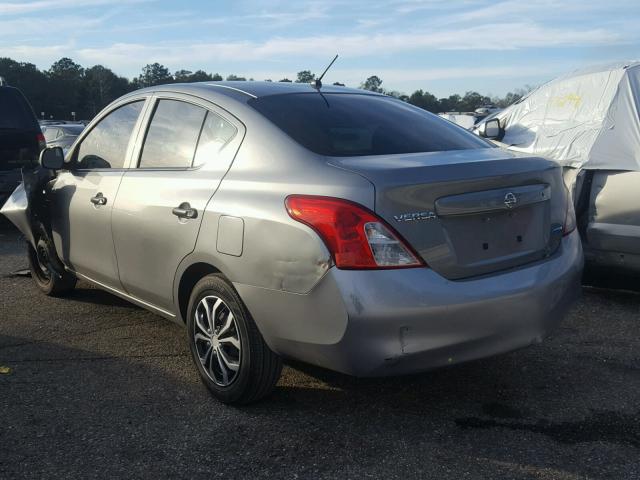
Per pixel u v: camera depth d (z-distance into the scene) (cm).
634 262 487
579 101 584
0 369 395
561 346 429
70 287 538
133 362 407
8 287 583
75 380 380
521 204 314
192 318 357
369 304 277
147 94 426
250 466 287
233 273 320
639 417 330
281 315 303
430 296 283
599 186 498
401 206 285
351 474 280
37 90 10456
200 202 342
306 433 316
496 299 296
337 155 321
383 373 287
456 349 293
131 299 424
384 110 389
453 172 298
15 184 888
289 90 384
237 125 353
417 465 287
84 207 442
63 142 1716
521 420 328
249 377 327
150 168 396
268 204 308
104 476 279
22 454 297
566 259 334
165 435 314
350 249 280
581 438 309
